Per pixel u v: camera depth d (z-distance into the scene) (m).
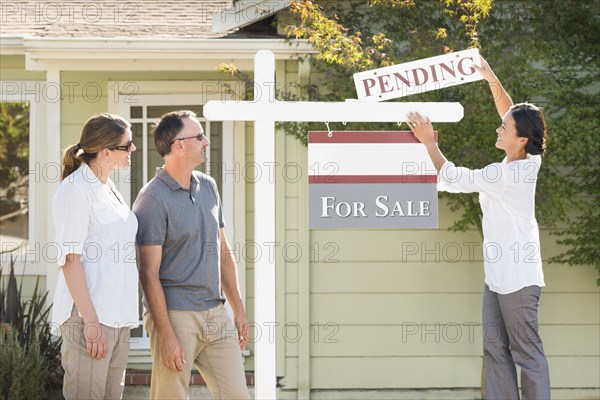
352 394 11.97
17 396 9.50
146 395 11.77
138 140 12.66
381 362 12.01
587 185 11.19
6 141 13.34
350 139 6.43
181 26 13.02
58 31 12.50
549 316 12.06
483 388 11.42
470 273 12.03
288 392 11.88
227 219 12.59
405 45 11.15
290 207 11.91
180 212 7.12
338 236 11.99
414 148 6.45
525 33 11.09
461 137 10.49
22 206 13.29
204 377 7.50
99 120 6.87
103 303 6.72
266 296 6.42
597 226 11.14
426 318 12.03
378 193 6.43
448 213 12.03
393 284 12.03
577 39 11.25
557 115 11.45
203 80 12.61
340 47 10.20
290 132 11.01
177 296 7.15
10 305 11.30
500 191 6.91
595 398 12.02
